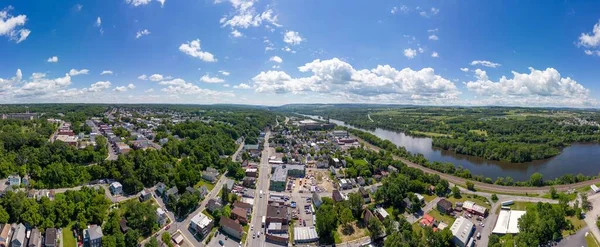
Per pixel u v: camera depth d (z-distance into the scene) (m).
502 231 178.12
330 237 175.00
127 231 164.75
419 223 192.12
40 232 159.62
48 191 197.12
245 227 186.38
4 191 182.75
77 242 160.50
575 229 177.12
